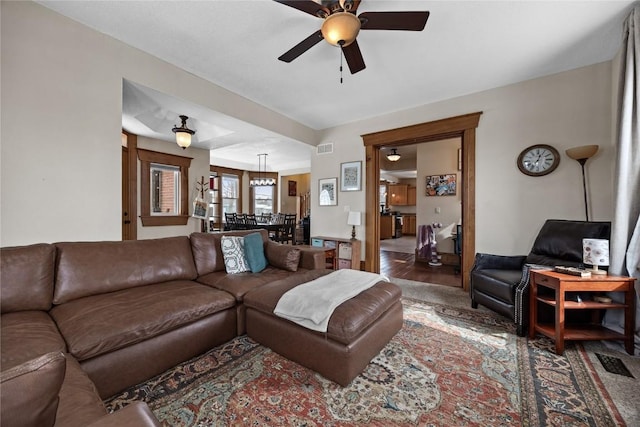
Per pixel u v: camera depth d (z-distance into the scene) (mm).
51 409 465
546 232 2664
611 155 2613
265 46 2473
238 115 3475
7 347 1124
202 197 5281
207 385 1520
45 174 2012
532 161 3002
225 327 1975
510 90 3154
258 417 1285
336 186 4660
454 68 2826
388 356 1844
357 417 1289
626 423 1249
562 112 2865
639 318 1900
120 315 1505
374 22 1708
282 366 1708
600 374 1627
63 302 1690
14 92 1877
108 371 1372
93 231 2248
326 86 3258
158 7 1999
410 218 10859
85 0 1932
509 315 2266
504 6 1947
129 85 2574
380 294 1933
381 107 3896
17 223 1896
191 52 2572
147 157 4461
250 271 2629
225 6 1986
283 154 6992
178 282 2207
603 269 2154
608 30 2207
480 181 3328
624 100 1995
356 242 4207
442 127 3602
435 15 2035
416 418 1285
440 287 3566
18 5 1889
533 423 1253
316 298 1746
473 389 1500
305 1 1598
